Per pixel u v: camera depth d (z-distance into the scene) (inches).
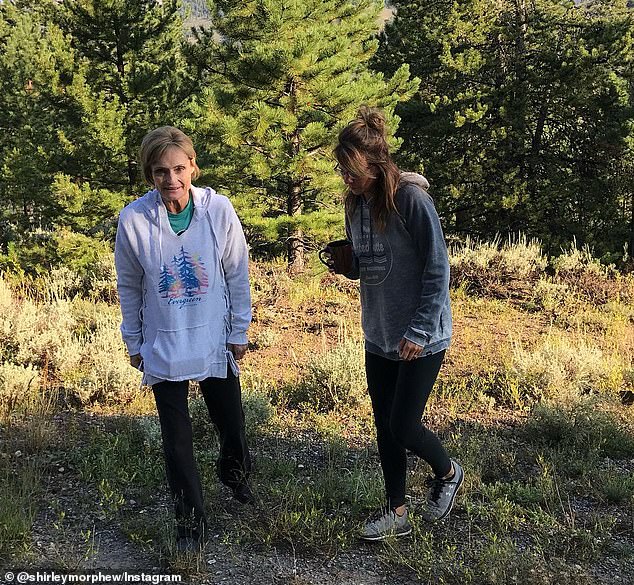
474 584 114.3
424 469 157.4
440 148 687.7
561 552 124.0
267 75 367.6
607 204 618.2
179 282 116.1
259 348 266.4
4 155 615.2
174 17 546.9
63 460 161.5
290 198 406.9
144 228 115.0
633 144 601.0
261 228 383.2
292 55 359.9
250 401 188.9
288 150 383.2
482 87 682.2
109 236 490.0
